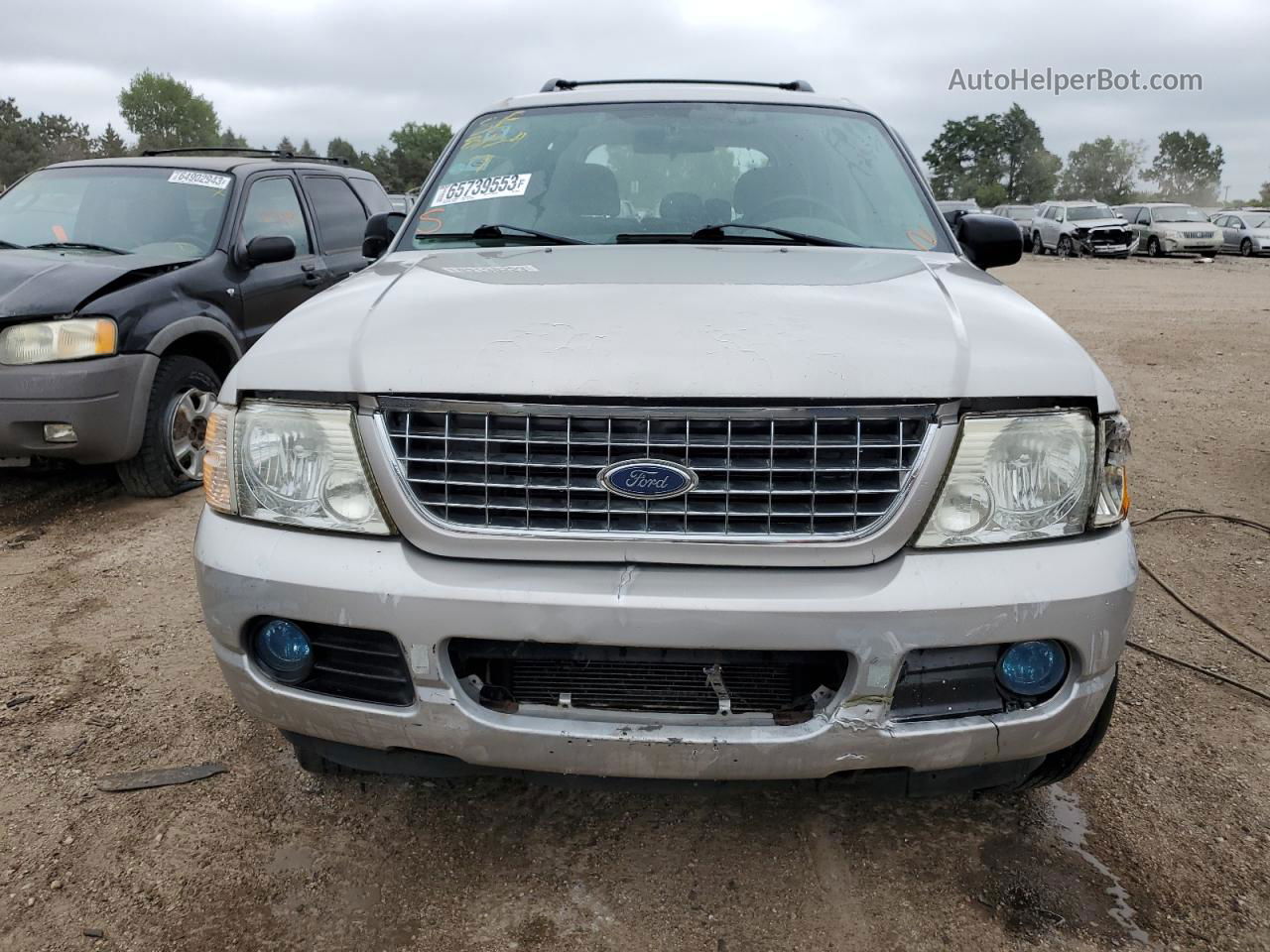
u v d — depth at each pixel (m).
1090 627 1.77
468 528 1.77
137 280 4.59
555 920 2.01
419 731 1.83
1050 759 2.19
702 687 1.82
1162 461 5.65
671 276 2.25
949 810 2.37
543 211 2.91
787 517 1.75
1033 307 2.17
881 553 1.75
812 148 3.09
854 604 1.69
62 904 2.03
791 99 3.33
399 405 1.79
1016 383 1.78
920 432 1.76
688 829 2.30
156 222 5.30
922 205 2.96
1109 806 2.38
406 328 1.92
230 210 5.38
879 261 2.52
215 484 1.96
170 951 1.92
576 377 1.74
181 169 5.63
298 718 1.93
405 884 2.11
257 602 1.84
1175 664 3.12
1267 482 5.21
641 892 2.09
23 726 2.71
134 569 3.87
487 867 2.17
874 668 1.71
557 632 1.71
